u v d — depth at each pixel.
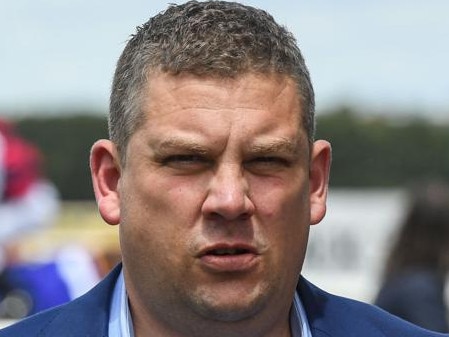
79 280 14.14
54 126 52.25
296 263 5.91
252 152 5.68
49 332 6.09
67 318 6.13
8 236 14.50
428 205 12.54
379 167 49.56
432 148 50.34
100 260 16.59
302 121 5.89
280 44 5.82
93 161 6.20
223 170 5.66
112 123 6.09
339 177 49.47
